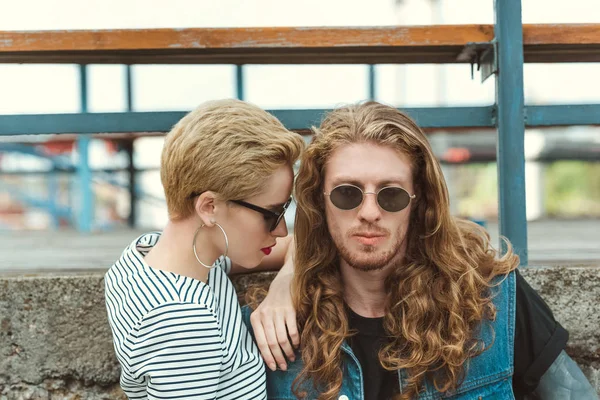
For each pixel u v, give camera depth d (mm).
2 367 1713
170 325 1192
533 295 1493
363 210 1330
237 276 1713
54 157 6594
